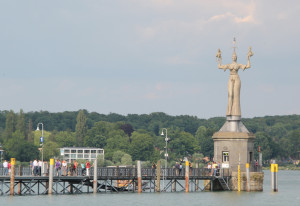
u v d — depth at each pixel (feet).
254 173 584.40
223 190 583.99
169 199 512.22
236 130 596.29
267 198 542.16
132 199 507.30
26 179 504.84
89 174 521.65
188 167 554.05
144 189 604.08
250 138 590.14
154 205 475.31
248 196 545.44
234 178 583.58
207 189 594.24
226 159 591.37
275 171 603.67
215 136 593.83
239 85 602.03
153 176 553.23
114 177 526.98
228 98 602.85
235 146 586.86
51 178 499.10
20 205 456.45
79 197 511.40
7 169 518.37
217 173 582.35
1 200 483.10
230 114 599.98
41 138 645.51
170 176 557.74
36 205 458.50
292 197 570.05
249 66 600.80
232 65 603.67
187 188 553.64
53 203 470.80
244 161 586.45
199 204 485.97
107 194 539.29
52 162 498.69
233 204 492.13
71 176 505.66
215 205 482.69
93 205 465.88
